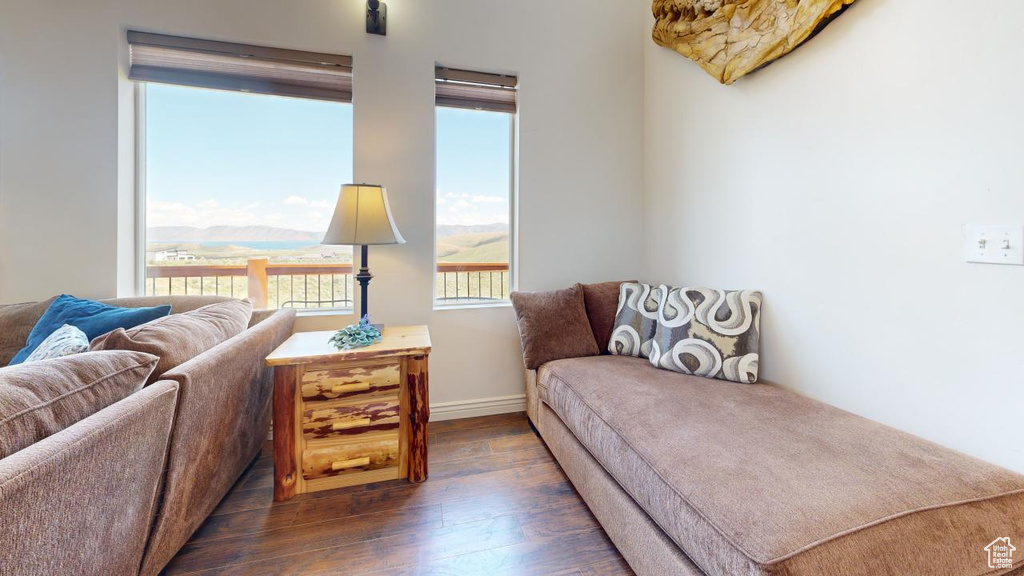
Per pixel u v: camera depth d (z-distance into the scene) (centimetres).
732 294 176
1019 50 96
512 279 252
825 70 144
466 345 234
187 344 125
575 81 244
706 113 203
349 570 121
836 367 143
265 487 163
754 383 162
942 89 111
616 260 256
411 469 168
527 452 193
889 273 126
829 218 144
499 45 230
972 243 105
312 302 230
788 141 159
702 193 207
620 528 123
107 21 187
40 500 65
